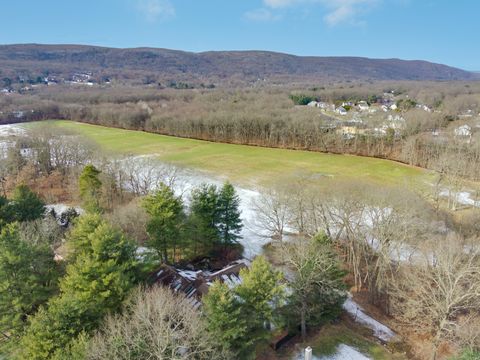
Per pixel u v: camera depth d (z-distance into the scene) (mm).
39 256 24719
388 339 27156
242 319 20406
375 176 61406
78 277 21219
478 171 58312
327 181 47500
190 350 18469
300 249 27750
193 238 34281
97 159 58000
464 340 23047
